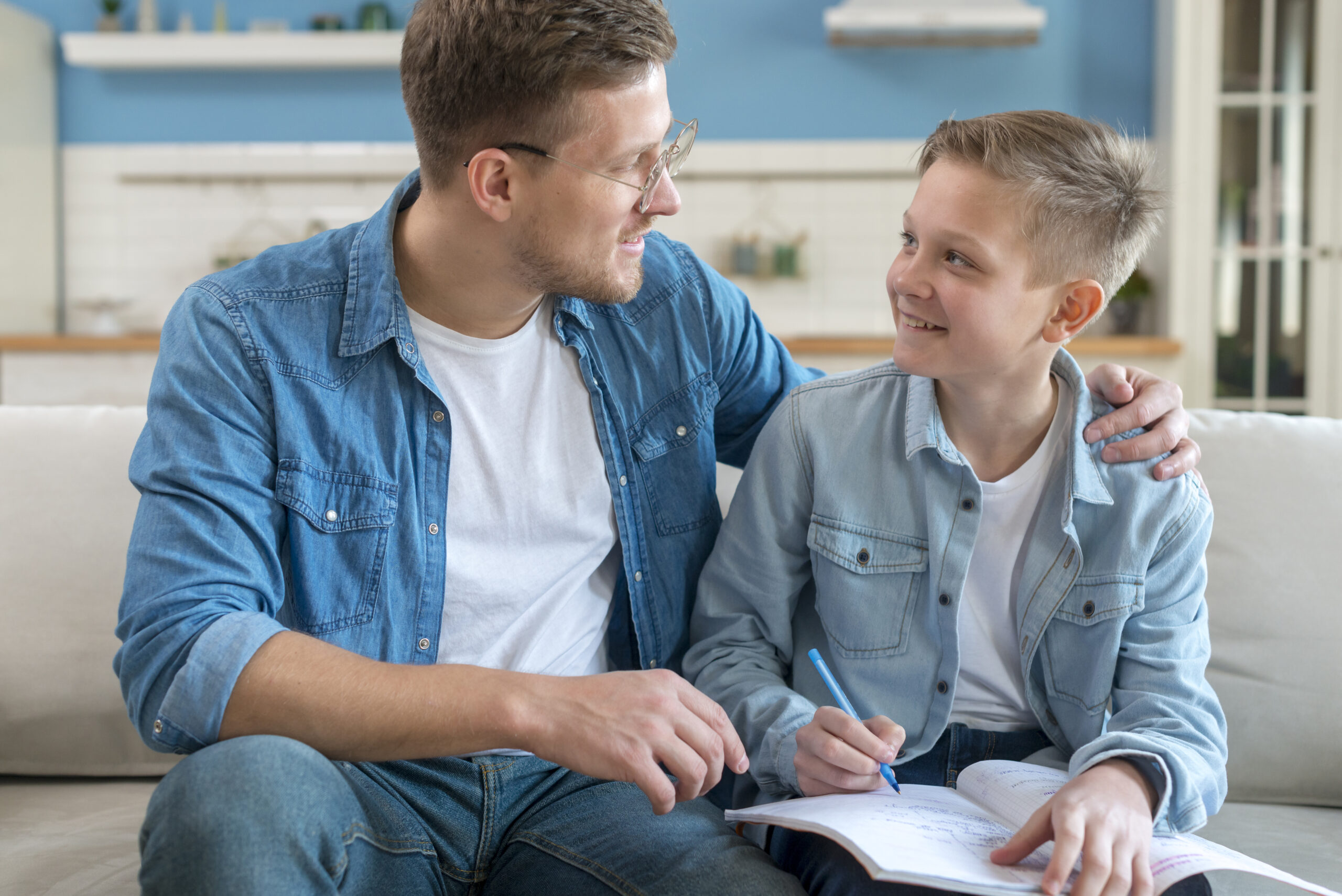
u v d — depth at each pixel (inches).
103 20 169.5
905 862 31.0
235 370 41.7
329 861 32.5
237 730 35.2
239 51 168.2
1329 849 45.0
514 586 45.1
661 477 49.2
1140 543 42.8
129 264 176.4
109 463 54.7
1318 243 150.8
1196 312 152.3
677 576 49.4
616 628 49.1
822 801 37.5
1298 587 51.1
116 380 149.6
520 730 35.1
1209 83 150.9
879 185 173.2
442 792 42.4
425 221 44.6
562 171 42.1
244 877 30.0
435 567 44.1
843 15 161.2
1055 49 168.2
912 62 170.7
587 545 47.1
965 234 39.7
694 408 50.2
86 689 52.4
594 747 34.8
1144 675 41.7
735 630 47.1
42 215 170.6
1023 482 44.4
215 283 44.1
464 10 41.5
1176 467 43.3
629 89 41.7
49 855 42.6
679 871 36.8
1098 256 41.1
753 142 173.6
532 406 46.6
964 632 45.2
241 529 39.5
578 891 38.4
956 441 45.5
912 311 41.5
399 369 44.6
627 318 49.7
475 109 41.6
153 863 30.4
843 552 45.6
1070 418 44.0
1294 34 149.8
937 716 44.3
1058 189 39.6
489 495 45.6
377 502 43.2
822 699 46.7
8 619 52.5
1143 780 35.8
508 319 46.1
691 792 35.4
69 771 53.2
